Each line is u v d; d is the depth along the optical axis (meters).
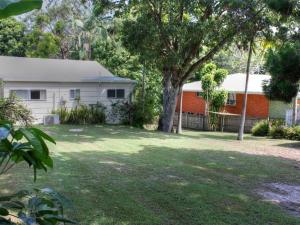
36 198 1.84
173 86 19.20
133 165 8.41
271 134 18.44
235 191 6.51
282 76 10.27
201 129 23.61
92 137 13.74
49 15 30.89
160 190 6.31
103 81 19.55
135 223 4.74
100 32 26.50
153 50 16.95
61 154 9.62
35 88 18.08
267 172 8.34
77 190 6.09
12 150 1.71
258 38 17.03
